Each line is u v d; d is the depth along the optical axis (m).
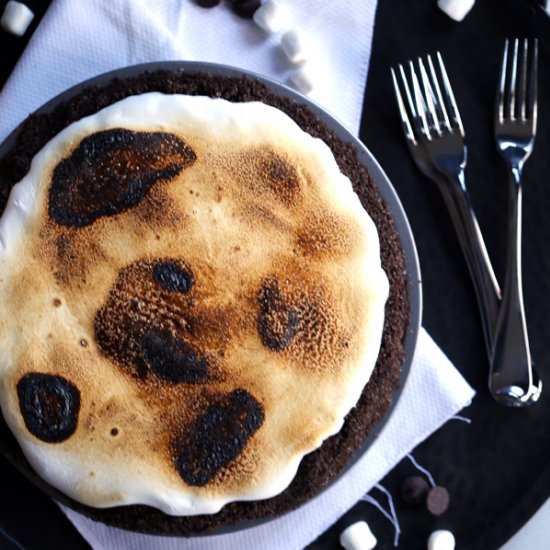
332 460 0.72
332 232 0.71
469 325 0.80
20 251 0.70
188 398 0.70
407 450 0.78
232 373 0.70
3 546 0.77
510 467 0.80
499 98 0.80
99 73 0.78
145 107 0.71
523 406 0.80
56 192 0.70
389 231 0.73
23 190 0.70
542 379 0.80
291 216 0.71
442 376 0.78
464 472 0.80
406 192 0.80
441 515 0.79
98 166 0.70
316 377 0.70
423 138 0.80
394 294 0.73
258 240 0.70
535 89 0.80
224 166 0.71
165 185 0.70
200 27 0.80
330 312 0.70
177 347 0.70
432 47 0.81
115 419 0.69
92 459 0.69
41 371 0.69
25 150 0.72
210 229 0.70
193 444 0.69
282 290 0.70
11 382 0.69
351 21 0.80
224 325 0.70
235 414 0.69
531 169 0.81
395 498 0.80
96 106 0.72
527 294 0.80
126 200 0.70
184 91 0.73
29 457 0.69
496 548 0.79
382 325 0.71
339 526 0.79
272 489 0.70
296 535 0.78
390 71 0.80
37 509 0.77
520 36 0.80
